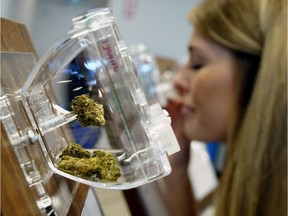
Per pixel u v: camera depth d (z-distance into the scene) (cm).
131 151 23
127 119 23
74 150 23
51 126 22
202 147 123
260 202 61
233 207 65
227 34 68
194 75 79
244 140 64
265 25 63
